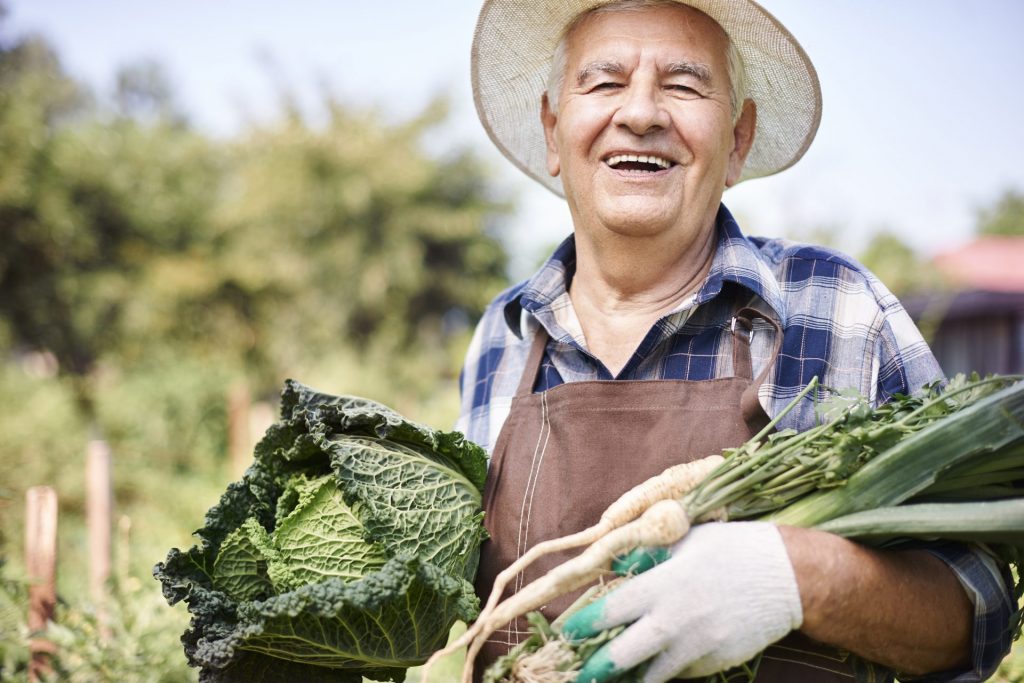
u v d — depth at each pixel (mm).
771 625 1573
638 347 2131
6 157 15836
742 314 2061
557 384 2248
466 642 1681
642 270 2182
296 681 1904
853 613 1610
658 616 1579
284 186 21766
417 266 22359
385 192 22188
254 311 21375
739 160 2379
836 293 2094
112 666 3082
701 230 2188
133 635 3213
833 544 1627
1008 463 1720
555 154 2445
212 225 21375
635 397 1962
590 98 2131
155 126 21719
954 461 1669
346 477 1783
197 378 11969
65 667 3061
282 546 1783
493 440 2291
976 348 14180
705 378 2074
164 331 19484
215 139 23594
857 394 1745
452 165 23344
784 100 2400
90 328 17547
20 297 16406
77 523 7156
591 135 2115
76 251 17281
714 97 2125
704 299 2080
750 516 1729
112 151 19172
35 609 3236
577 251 2326
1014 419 1653
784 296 2123
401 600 1737
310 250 21938
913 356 2023
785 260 2189
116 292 17844
